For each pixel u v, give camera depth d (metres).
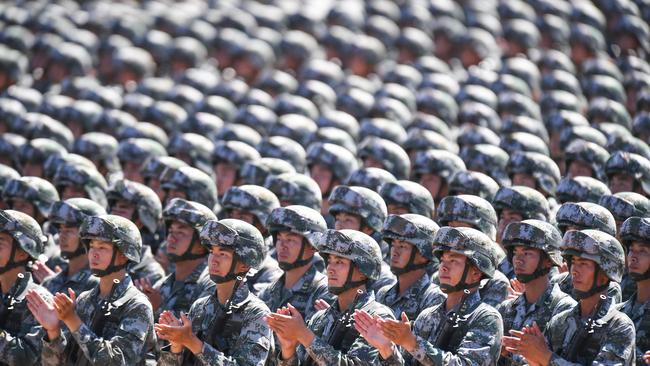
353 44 97.88
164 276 54.69
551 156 73.06
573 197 55.66
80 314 46.12
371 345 42.31
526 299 46.66
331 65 91.38
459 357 40.97
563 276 49.31
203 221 51.06
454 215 50.66
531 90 85.44
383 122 75.12
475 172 59.06
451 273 43.31
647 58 96.25
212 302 45.12
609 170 57.44
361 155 66.38
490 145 65.19
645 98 77.94
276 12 105.62
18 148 72.38
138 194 57.00
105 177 72.81
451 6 101.56
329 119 75.75
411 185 55.66
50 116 81.12
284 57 99.19
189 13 108.75
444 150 64.38
